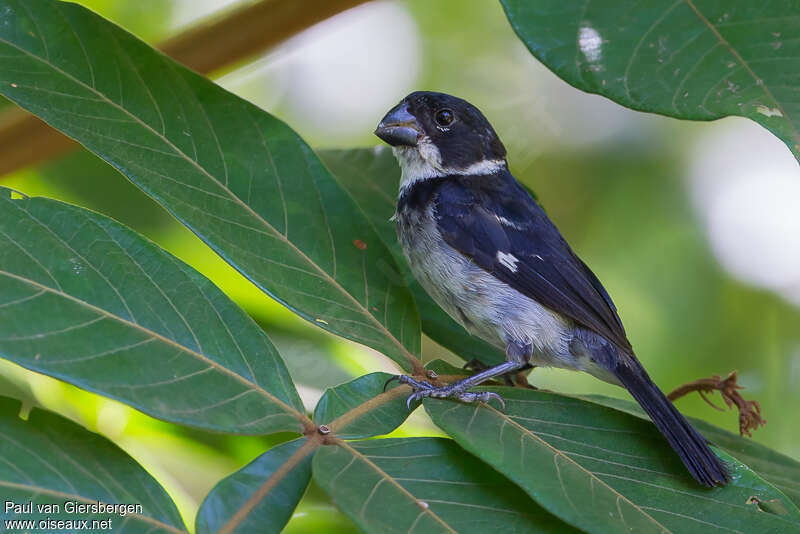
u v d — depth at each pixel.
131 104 2.21
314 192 2.22
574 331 2.26
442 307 2.27
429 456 2.18
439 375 2.22
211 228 2.20
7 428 2.14
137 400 2.17
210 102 2.21
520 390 2.20
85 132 2.20
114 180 2.28
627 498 2.18
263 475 2.17
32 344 2.16
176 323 2.18
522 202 2.27
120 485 2.16
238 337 2.18
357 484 2.17
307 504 2.23
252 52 2.24
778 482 2.22
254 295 2.28
